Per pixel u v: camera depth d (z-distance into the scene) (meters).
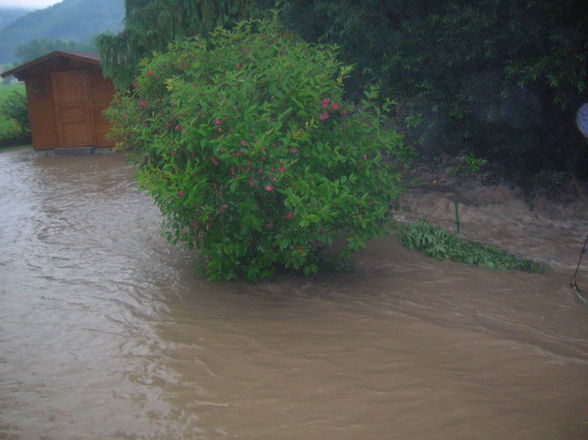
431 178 10.98
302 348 4.33
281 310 5.19
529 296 6.00
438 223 8.84
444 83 9.35
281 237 5.48
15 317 4.87
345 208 5.27
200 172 5.31
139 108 6.36
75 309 5.06
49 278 5.95
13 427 3.19
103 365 3.98
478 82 8.92
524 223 9.44
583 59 7.77
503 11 8.23
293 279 6.11
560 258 7.94
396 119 10.02
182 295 5.49
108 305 5.16
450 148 10.55
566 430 3.20
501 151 9.98
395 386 3.71
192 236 5.75
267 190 5.29
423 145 10.52
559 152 9.77
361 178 5.73
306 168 5.27
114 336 4.47
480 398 3.57
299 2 9.70
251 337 4.52
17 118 23.22
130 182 11.90
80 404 3.45
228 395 3.58
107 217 8.76
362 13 8.77
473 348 4.41
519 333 4.87
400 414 3.36
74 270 6.23
